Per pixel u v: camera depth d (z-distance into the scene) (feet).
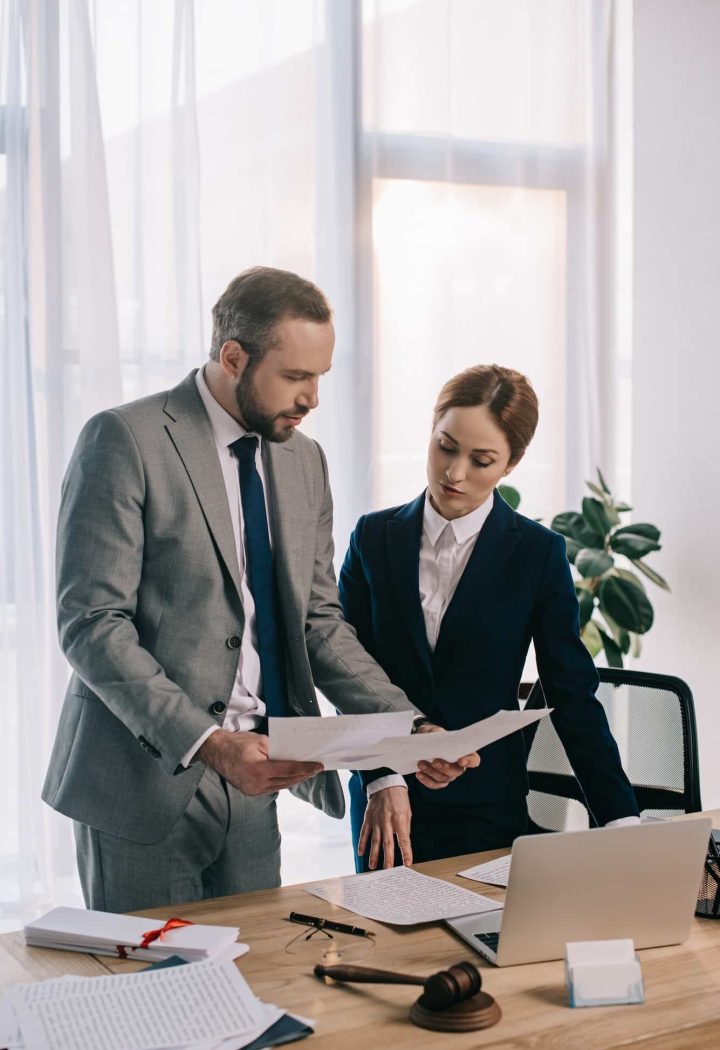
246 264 12.14
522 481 13.62
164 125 11.66
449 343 12.97
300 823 12.30
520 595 6.56
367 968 4.55
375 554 6.78
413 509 6.77
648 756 7.16
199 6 11.87
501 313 13.34
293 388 5.96
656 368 13.43
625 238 13.83
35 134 11.11
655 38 13.14
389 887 5.70
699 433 12.94
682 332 13.07
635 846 4.80
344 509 12.64
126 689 5.60
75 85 11.19
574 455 13.70
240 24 12.00
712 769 13.01
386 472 12.87
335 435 12.62
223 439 6.25
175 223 11.68
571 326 13.58
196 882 6.24
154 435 6.02
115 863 6.05
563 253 13.52
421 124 12.82
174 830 6.06
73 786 6.06
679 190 12.98
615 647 12.37
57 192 11.21
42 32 11.10
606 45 13.51
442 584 6.63
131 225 11.62
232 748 5.41
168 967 4.63
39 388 11.25
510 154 13.28
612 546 12.28
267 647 6.33
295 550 6.41
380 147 12.62
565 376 13.60
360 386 12.61
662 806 7.05
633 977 4.50
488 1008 4.34
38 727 11.19
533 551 6.61
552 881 4.72
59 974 4.69
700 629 13.08
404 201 12.81
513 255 13.35
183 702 5.59
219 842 6.20
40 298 11.22
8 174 11.11
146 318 11.73
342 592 7.02
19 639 11.15
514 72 13.25
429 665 6.54
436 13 12.78
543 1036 4.23
